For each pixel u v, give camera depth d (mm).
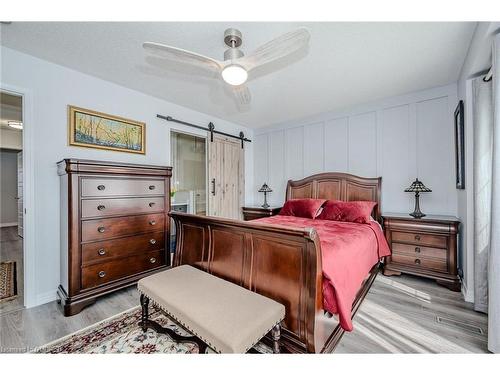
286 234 1427
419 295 2439
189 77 2697
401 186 3342
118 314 2084
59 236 2414
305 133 4285
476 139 2086
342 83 2869
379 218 3305
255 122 4570
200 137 4109
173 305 1397
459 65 2465
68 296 2080
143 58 2309
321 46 2086
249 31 1860
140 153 3121
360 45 2076
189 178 4059
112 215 2369
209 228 2041
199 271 1889
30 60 2246
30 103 2248
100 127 2736
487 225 2023
